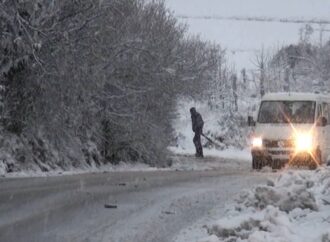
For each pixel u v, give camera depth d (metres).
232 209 22.80
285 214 18.86
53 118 39.22
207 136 88.38
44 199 25.55
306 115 43.22
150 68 45.59
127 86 45.38
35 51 35.88
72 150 42.75
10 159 36.56
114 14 41.19
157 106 49.00
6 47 35.47
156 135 50.53
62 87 38.22
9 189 28.16
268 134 42.56
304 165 42.06
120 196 27.06
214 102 95.56
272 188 21.02
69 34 36.91
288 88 105.75
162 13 50.56
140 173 39.28
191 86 55.94
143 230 19.83
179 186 31.06
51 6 35.72
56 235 18.94
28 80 37.44
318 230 16.84
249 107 97.50
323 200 21.02
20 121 38.34
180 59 51.16
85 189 29.05
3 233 18.98
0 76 37.16
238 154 76.38
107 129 47.78
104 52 41.38
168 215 22.52
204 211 23.28
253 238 15.61
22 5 34.75
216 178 35.44
